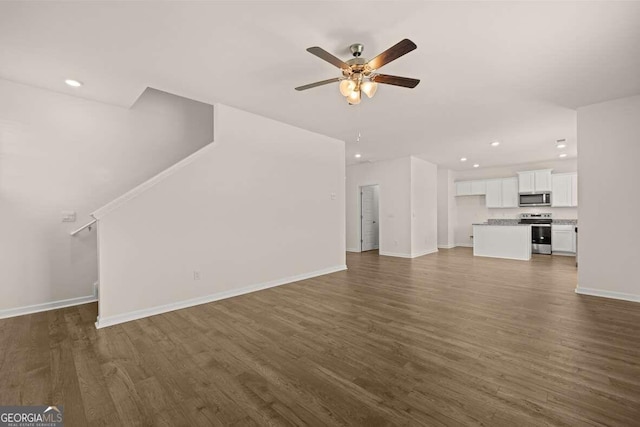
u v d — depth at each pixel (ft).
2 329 8.96
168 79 9.82
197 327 9.08
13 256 10.21
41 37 7.37
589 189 12.07
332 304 11.27
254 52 8.16
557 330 8.57
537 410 5.14
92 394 5.75
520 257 21.74
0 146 9.93
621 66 8.84
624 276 11.43
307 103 11.97
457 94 10.99
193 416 5.13
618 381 5.98
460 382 6.03
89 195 11.75
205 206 11.73
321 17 6.68
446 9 6.39
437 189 29.43
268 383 6.09
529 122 14.33
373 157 23.21
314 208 16.31
